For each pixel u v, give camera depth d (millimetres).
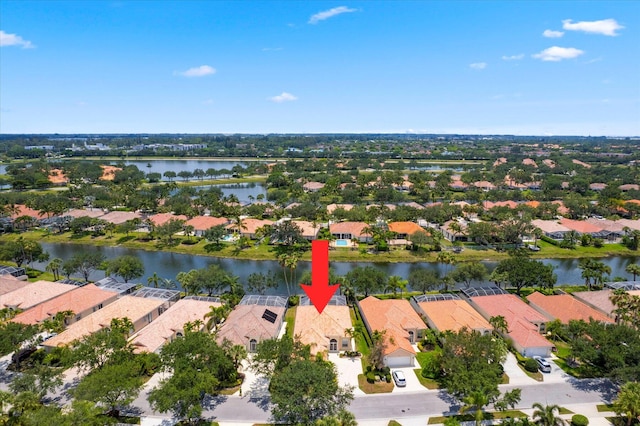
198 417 54688
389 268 129750
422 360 72812
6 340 64688
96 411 54188
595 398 62188
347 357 74125
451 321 81188
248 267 130500
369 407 60156
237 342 73375
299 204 198250
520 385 65375
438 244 144125
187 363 58125
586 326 71000
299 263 133625
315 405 53812
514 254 136750
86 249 149875
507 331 77562
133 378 56250
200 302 88438
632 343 63406
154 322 79875
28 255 123750
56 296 95812
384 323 79312
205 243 152625
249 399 62094
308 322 79812
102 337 64812
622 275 123812
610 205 195250
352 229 157750
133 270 109125
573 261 138250
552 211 183375
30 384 57031
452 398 62344
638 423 55375
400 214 174375
